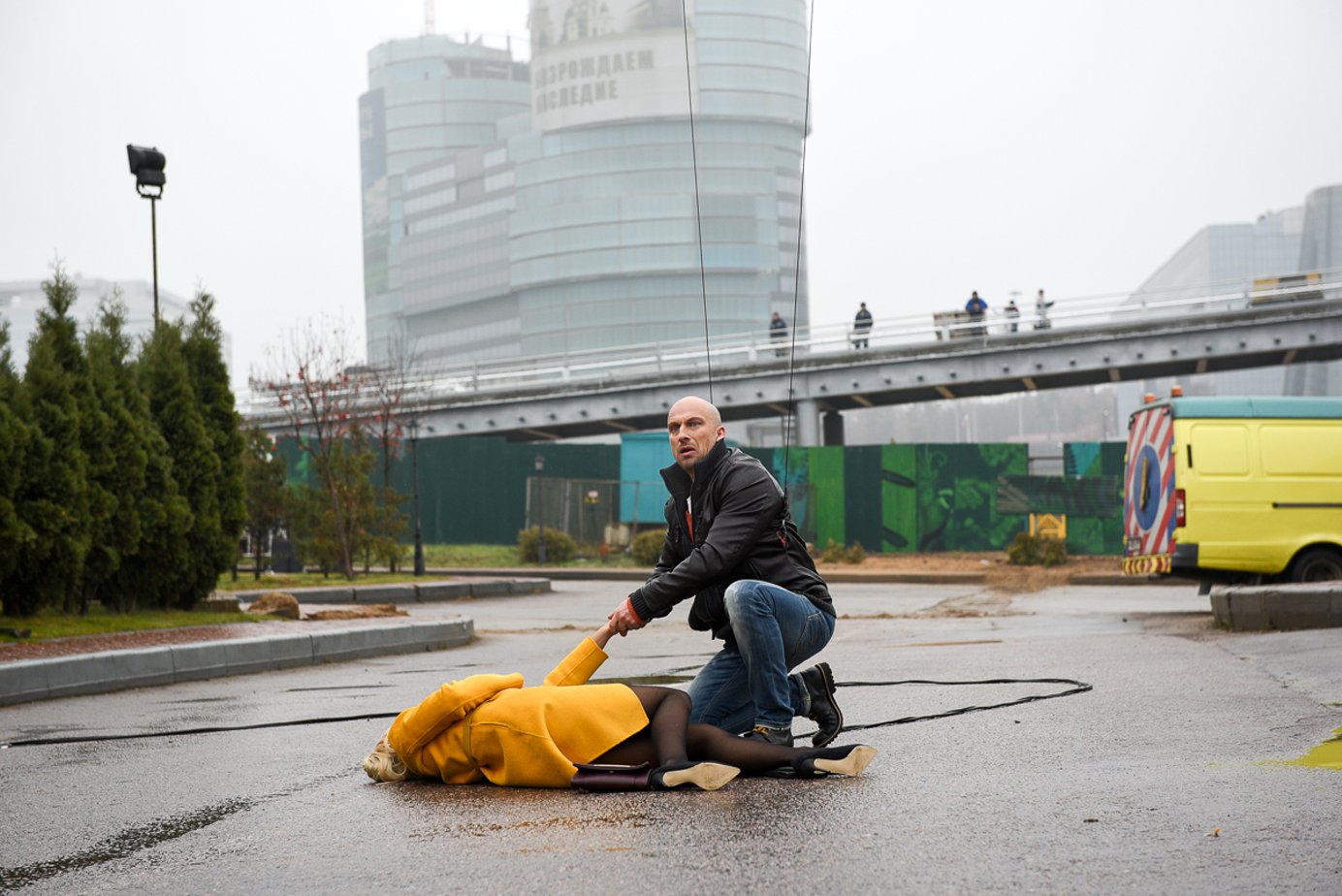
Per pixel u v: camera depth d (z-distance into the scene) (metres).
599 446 44.50
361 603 23.94
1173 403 16.27
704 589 5.21
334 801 4.79
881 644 13.20
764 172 199.12
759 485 5.11
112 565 14.73
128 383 15.61
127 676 10.77
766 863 3.48
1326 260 195.62
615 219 197.62
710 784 4.47
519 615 21.11
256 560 27.66
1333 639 10.41
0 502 13.23
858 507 41.66
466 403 51.94
